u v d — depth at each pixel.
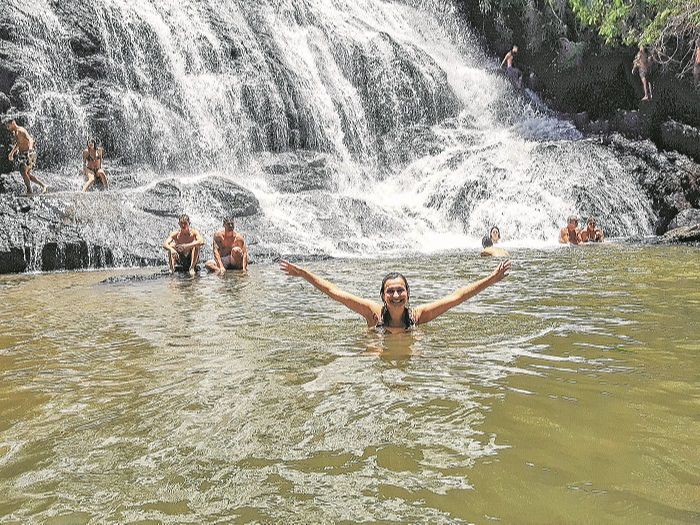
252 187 17.77
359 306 4.97
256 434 2.68
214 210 14.51
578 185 19.95
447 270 9.81
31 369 3.96
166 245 10.78
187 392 3.32
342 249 14.16
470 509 1.99
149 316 5.98
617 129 23.62
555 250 13.44
